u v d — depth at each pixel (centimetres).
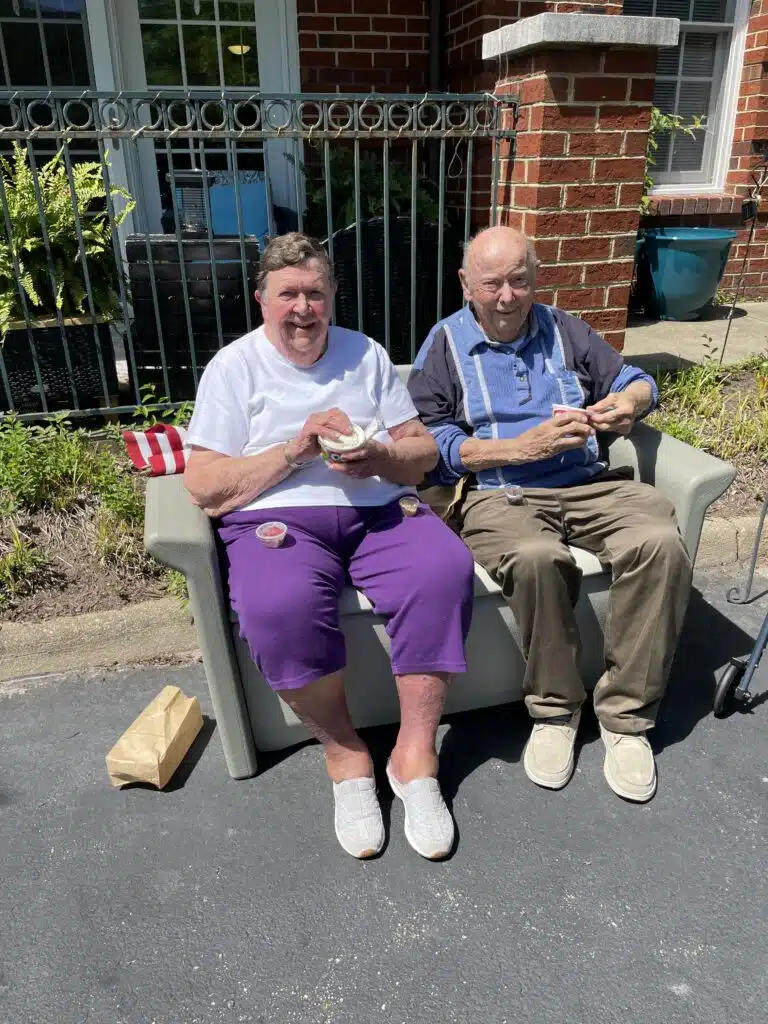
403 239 436
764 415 377
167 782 224
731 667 239
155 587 287
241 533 214
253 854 202
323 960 175
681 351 500
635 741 223
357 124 352
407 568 205
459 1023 162
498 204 407
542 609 212
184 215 509
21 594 281
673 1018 162
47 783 226
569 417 224
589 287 388
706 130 664
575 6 481
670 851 200
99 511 305
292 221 538
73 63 535
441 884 193
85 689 266
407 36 548
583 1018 163
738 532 328
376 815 204
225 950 178
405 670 205
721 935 179
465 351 248
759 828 207
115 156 548
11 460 311
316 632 195
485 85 429
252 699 223
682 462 235
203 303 392
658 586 208
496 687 239
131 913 187
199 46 546
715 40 638
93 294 378
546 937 179
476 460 239
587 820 210
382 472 215
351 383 224
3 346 371
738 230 659
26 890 193
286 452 208
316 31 537
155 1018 164
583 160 364
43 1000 168
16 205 360
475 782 223
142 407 365
